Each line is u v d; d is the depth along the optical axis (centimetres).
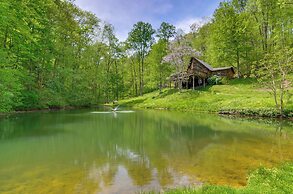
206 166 882
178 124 2023
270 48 4259
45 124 1972
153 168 864
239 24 4488
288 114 2192
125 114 2916
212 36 4984
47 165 903
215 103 3231
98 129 1762
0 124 1944
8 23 2048
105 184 715
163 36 6931
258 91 3422
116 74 5662
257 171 778
